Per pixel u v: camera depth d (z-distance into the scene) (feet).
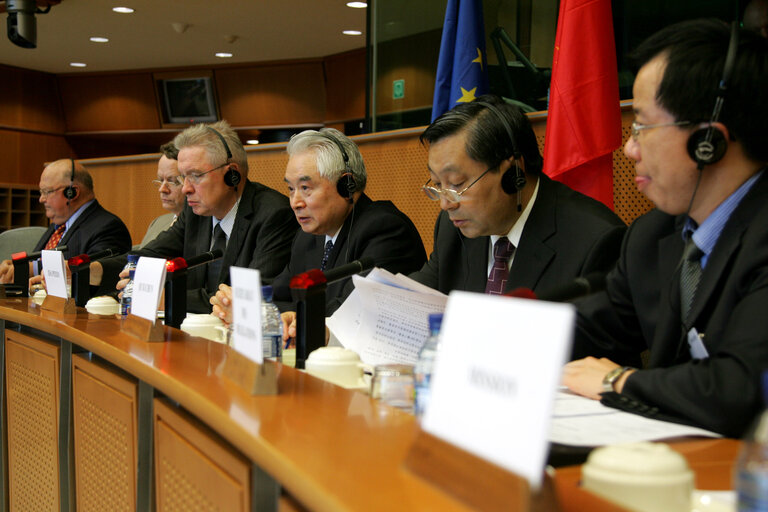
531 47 11.96
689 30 4.09
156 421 4.88
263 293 5.62
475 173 6.12
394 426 3.32
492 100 6.24
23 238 16.66
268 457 2.95
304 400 3.84
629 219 8.41
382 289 5.34
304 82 30.60
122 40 28.48
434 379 2.57
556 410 3.96
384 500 2.35
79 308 8.62
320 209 8.55
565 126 8.14
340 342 5.82
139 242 19.27
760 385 3.53
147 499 5.13
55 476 7.00
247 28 26.55
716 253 4.18
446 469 2.43
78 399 6.56
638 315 5.00
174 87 32.27
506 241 6.46
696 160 4.09
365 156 12.03
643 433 3.50
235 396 3.93
